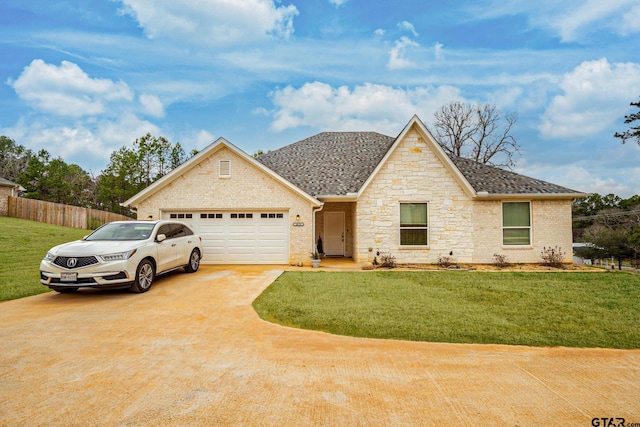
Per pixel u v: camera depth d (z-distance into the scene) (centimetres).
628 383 388
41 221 2748
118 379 389
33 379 388
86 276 771
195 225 1386
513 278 1071
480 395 357
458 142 3488
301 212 1364
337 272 1185
